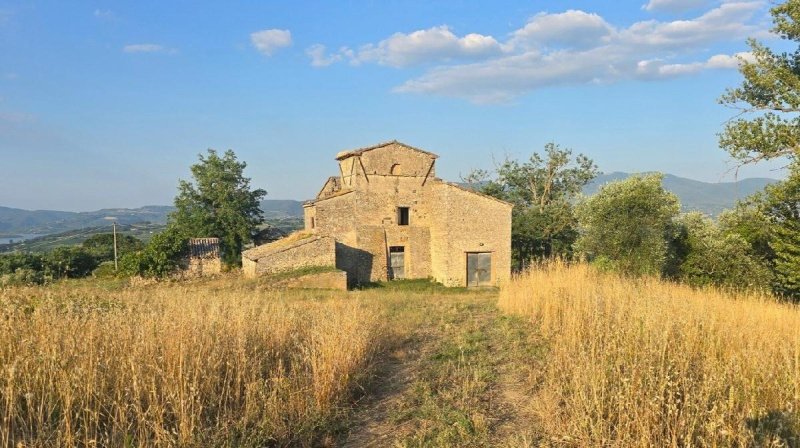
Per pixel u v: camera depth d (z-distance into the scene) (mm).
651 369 5758
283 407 6105
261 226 50656
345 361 7555
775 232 19766
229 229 44562
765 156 18281
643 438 4777
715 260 20141
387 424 6242
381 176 30062
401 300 18781
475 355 9445
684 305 9578
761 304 13000
